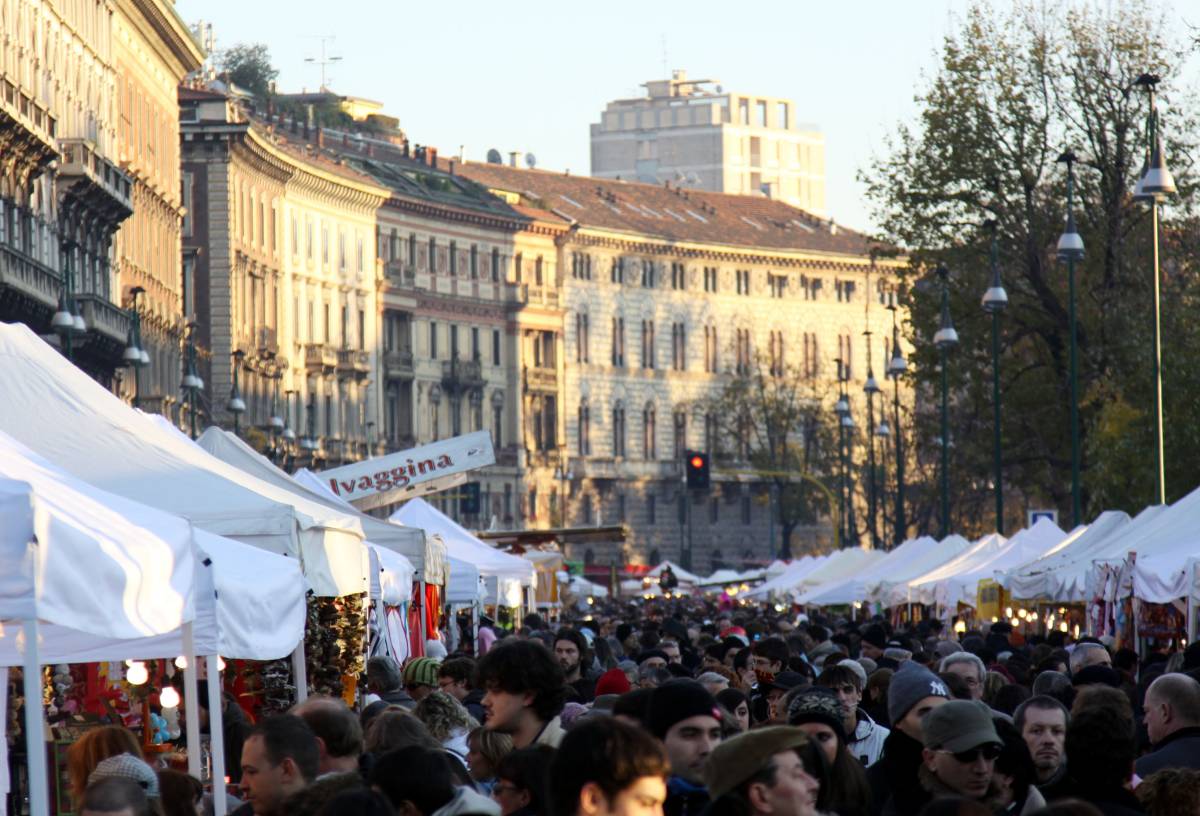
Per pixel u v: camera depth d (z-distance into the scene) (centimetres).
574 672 4075
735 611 13150
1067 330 12400
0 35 12594
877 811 2100
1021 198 12456
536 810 1895
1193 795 1947
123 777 1925
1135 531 5981
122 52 16750
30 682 2077
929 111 12581
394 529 5509
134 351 11569
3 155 12494
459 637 8525
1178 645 5622
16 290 12200
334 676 4412
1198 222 12069
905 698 2103
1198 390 10762
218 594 2927
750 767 1608
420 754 1761
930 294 12700
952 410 13788
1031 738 2297
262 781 1950
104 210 15212
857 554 12762
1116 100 12250
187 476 3412
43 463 2458
